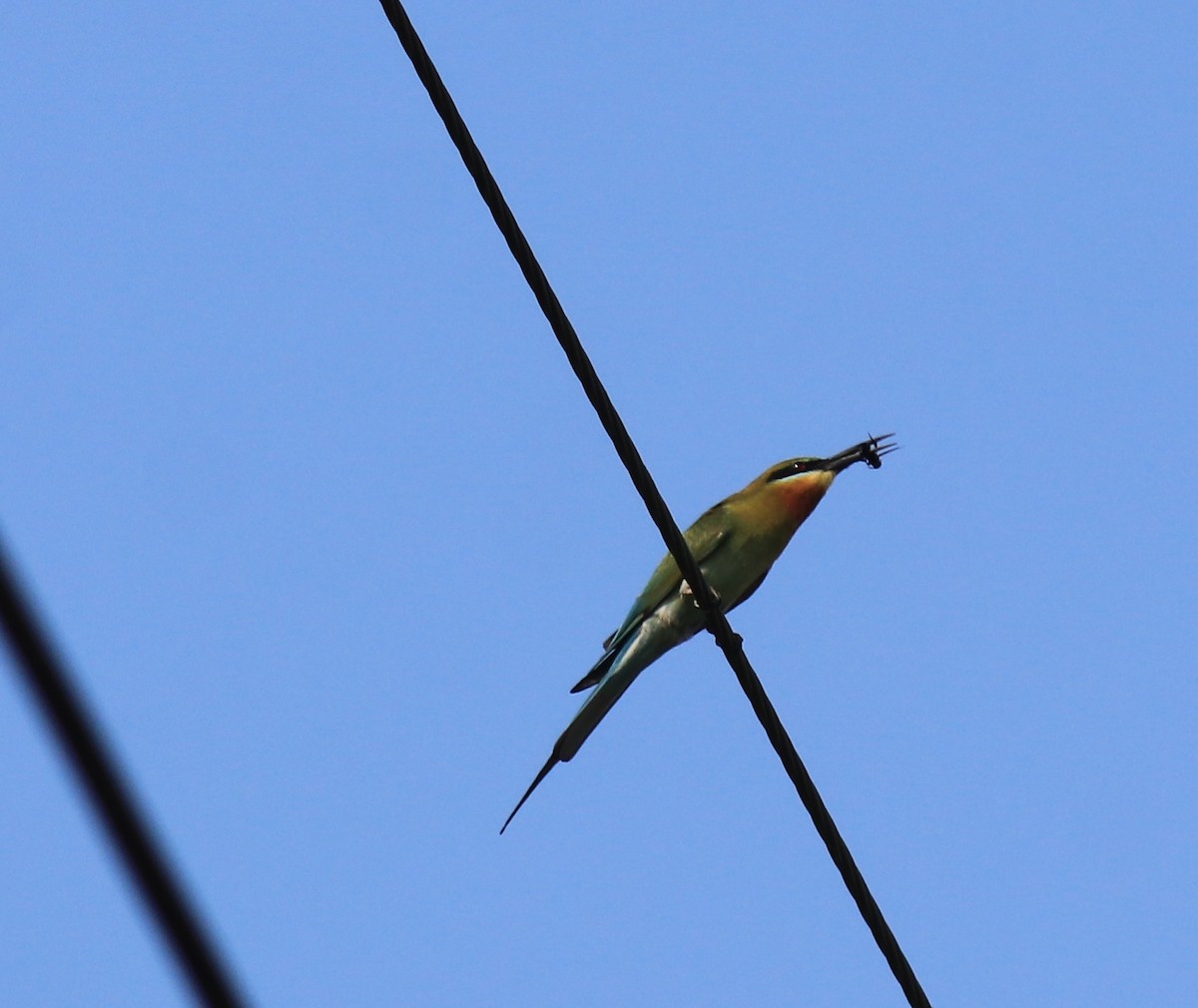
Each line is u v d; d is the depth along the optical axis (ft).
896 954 35.12
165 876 9.89
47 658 9.43
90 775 9.61
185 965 10.05
